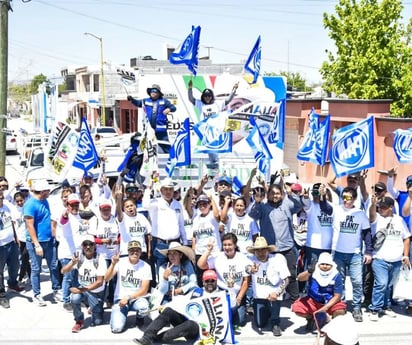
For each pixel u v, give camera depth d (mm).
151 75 14039
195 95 14133
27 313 9273
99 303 8617
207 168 13016
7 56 13039
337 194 9844
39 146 22906
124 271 8523
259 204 9266
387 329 8477
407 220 9125
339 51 28031
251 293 8977
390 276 8891
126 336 8250
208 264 8992
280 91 14461
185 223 9680
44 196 9578
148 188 11180
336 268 8289
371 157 9195
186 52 11758
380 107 22719
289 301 9773
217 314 7926
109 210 9195
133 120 40406
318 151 10125
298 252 9852
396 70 28016
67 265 8805
